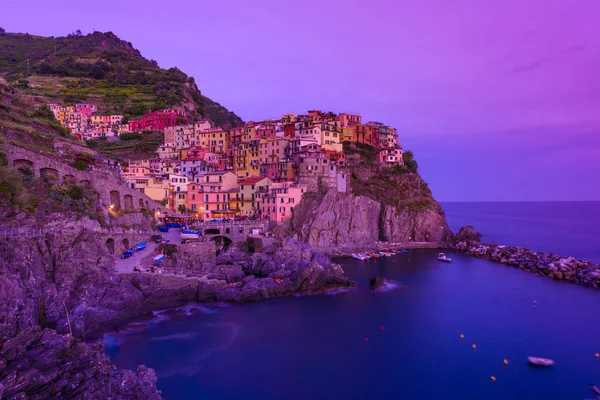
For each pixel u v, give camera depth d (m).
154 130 198.75
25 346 47.22
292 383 55.59
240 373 57.72
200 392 52.78
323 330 73.19
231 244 116.94
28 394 39.59
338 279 96.88
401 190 164.50
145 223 108.94
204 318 76.56
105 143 186.25
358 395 53.19
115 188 107.75
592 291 99.00
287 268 98.31
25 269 65.06
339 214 138.50
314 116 180.50
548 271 114.62
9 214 73.75
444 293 96.50
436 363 62.09
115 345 64.31
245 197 138.88
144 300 77.88
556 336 71.88
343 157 163.75
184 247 97.75
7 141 90.69
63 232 76.31
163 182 133.25
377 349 66.31
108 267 80.06
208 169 159.38
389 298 91.69
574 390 55.00
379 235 152.00
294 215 134.88
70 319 66.00
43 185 88.00
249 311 81.06
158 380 55.03
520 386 55.91
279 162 151.88
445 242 158.00
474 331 73.94
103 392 42.41
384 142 197.12
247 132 175.50
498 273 116.38
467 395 53.66
